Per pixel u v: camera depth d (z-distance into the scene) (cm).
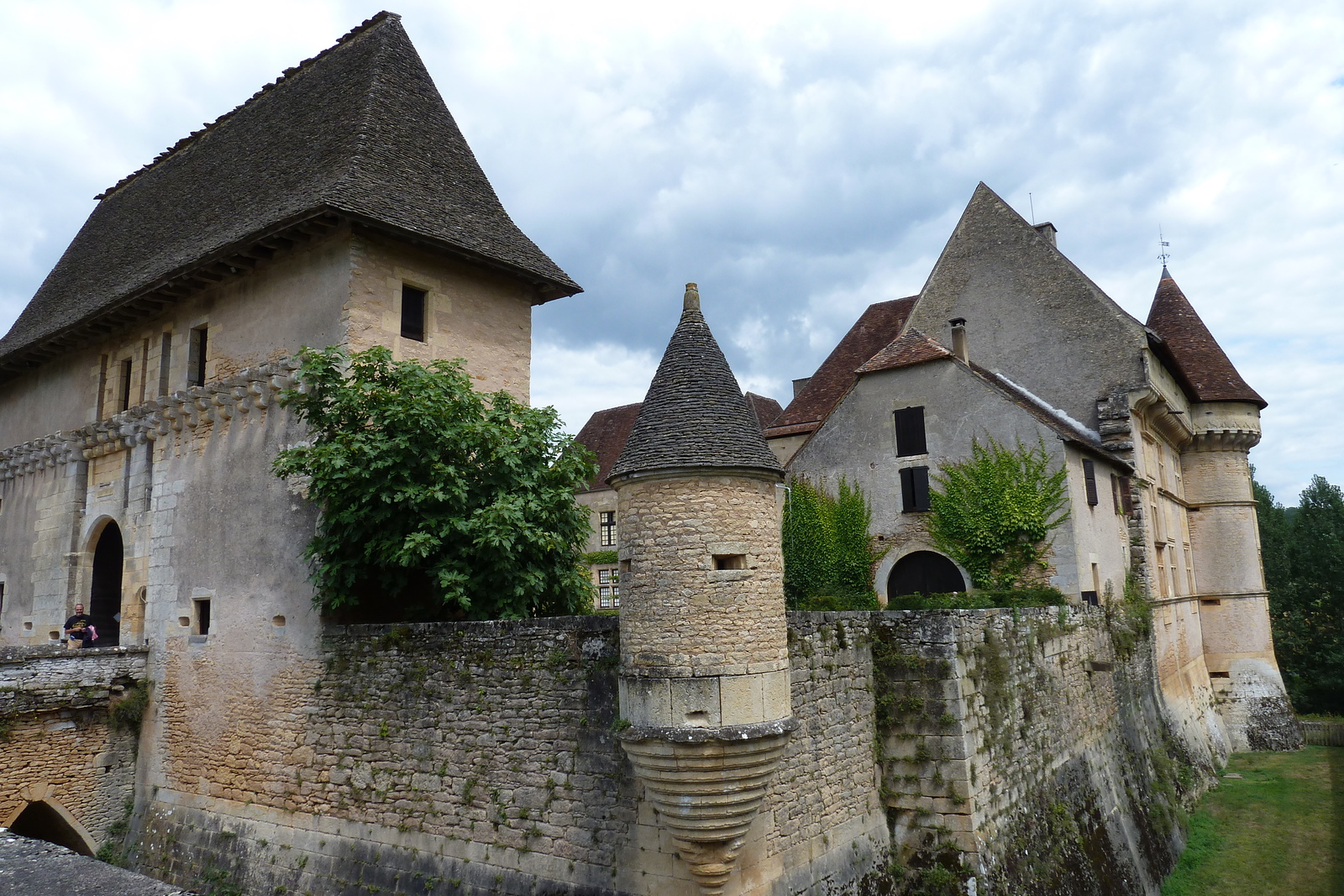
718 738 868
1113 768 1672
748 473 933
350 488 1241
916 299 2844
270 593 1403
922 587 2000
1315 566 4134
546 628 1059
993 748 1204
